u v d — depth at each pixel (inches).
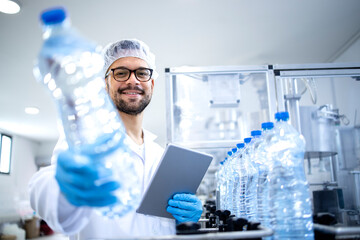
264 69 73.0
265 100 97.5
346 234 30.4
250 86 103.2
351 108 88.4
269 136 42.4
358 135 80.1
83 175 24.3
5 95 178.1
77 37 27.4
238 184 53.1
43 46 26.3
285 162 40.3
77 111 29.7
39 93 176.1
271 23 110.9
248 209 47.1
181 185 45.9
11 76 152.4
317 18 108.3
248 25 111.7
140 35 116.7
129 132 60.7
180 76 82.7
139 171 55.2
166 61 138.7
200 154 44.8
